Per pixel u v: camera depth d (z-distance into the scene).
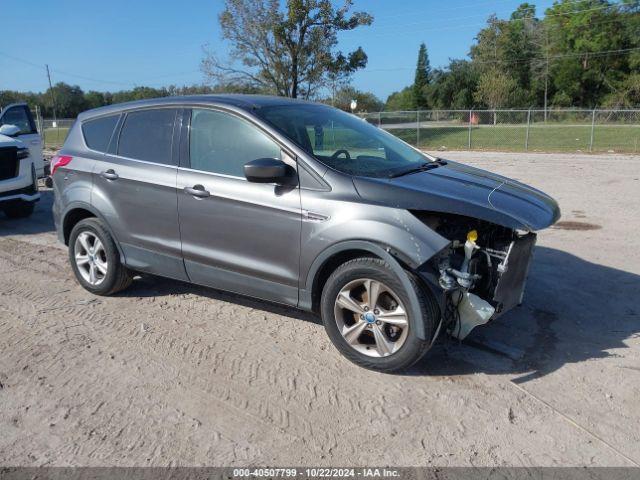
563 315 4.78
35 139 10.88
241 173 4.27
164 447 3.10
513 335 4.40
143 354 4.18
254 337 4.43
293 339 4.39
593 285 5.48
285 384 3.73
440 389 3.64
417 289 3.56
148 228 4.80
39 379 3.83
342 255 3.92
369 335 3.97
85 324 4.71
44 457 3.03
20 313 4.97
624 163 16.67
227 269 4.41
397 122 35.00
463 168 4.73
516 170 15.23
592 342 4.28
